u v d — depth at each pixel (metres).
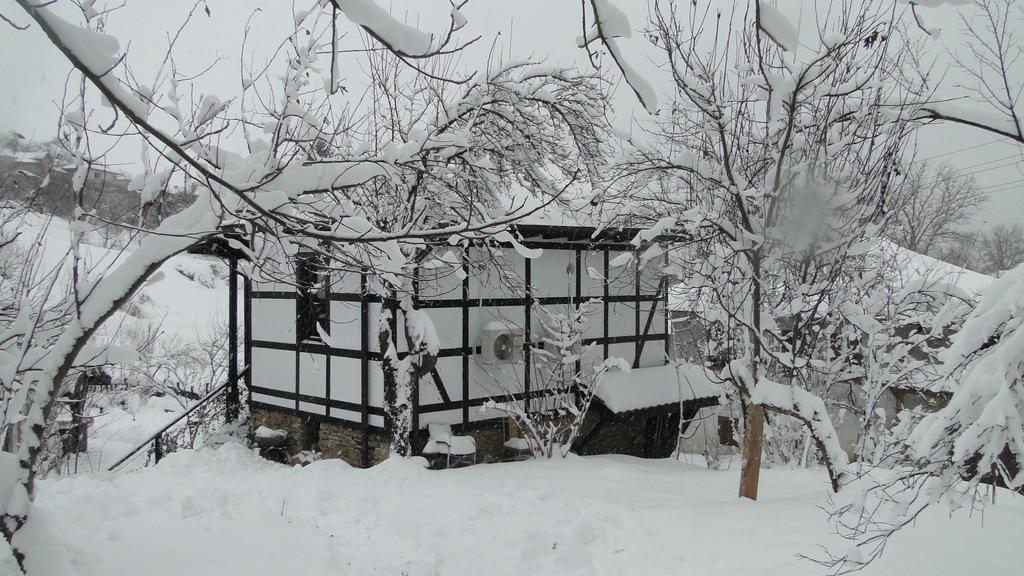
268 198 4.54
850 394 12.76
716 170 8.77
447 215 10.05
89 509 6.97
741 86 8.72
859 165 8.05
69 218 5.73
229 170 5.00
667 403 13.40
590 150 11.11
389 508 7.88
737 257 8.41
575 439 13.03
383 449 11.19
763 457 12.90
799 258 8.22
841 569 5.17
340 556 6.29
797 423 12.30
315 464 10.02
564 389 12.36
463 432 11.77
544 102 10.68
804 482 8.96
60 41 2.86
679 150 10.24
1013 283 4.62
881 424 12.09
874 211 7.98
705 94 7.82
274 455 12.88
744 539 6.15
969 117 6.40
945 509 6.21
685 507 7.39
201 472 11.02
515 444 12.06
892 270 11.88
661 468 11.23
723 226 8.01
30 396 4.94
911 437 4.74
